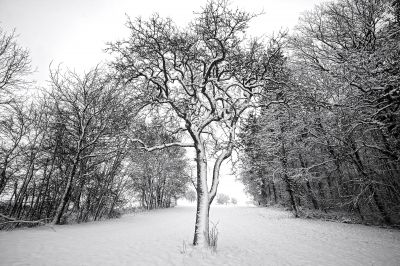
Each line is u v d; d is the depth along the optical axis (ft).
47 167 53.83
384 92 34.24
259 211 90.63
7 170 49.57
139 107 36.47
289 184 69.87
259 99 39.45
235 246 31.37
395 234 38.47
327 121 48.16
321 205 74.95
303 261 24.63
